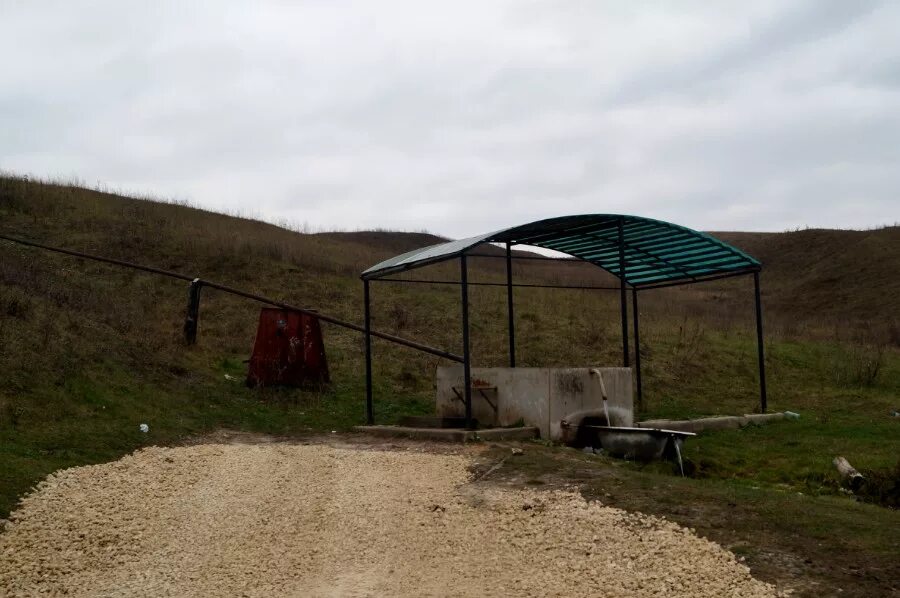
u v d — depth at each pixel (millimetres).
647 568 6227
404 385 16969
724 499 7805
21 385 11688
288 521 7848
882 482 9641
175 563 6812
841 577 5730
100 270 22141
